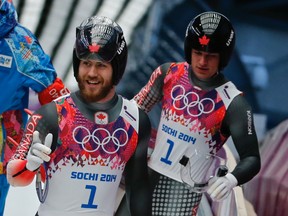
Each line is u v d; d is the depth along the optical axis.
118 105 9.31
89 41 8.93
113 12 25.47
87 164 9.14
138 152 9.38
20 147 9.10
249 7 28.44
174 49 26.02
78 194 9.17
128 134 9.27
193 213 11.00
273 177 16.59
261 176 16.98
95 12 25.36
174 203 10.83
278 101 27.73
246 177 10.16
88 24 9.10
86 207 9.22
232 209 12.99
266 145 18.12
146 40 25.88
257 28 28.58
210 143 10.61
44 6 25.09
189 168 10.61
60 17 25.28
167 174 10.75
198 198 11.00
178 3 26.23
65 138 9.07
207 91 10.48
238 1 28.47
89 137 9.12
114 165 9.25
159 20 26.02
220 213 12.82
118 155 9.25
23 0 24.88
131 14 25.59
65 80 25.80
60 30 25.44
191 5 26.38
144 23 25.86
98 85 9.05
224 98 10.44
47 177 9.21
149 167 10.90
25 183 8.99
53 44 25.58
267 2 28.44
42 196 9.27
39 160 8.65
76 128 9.10
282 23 28.59
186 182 10.66
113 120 9.23
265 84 27.73
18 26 11.12
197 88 10.52
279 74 28.16
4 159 11.10
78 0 25.14
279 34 28.64
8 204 13.23
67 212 9.20
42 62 11.20
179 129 10.62
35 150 8.66
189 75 10.62
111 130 9.20
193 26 10.29
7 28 10.80
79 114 9.13
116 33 9.09
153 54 25.86
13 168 8.92
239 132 10.34
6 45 10.86
